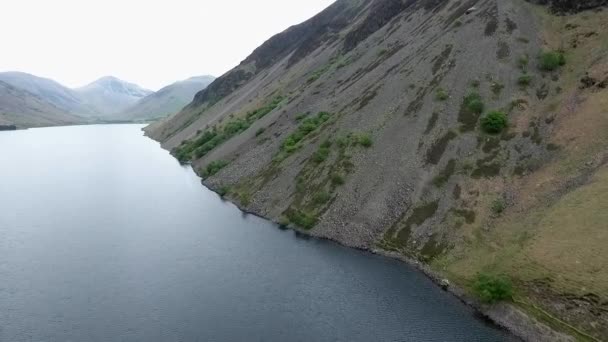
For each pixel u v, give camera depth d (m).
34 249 50.50
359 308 37.28
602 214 35.47
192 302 38.31
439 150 53.00
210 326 34.47
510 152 49.41
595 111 46.34
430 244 45.34
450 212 46.88
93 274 43.84
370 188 54.06
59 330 33.81
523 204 43.38
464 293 38.41
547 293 33.50
